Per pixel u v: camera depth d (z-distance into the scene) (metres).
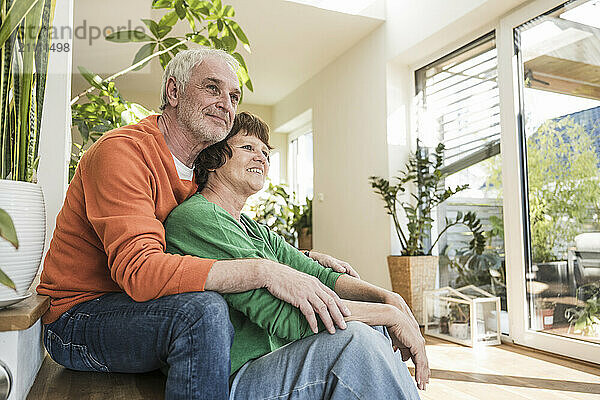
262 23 4.00
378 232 4.11
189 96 1.22
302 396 0.97
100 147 1.09
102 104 2.49
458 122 3.60
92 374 1.12
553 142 2.76
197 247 1.11
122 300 1.04
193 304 0.93
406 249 3.64
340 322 1.02
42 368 1.17
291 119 5.95
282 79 5.45
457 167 3.60
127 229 0.98
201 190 1.33
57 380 1.08
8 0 0.89
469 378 2.26
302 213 5.65
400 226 3.97
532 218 2.91
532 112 2.91
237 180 1.30
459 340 3.03
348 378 0.95
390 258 3.64
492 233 3.26
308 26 4.09
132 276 0.96
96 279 1.11
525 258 2.94
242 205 1.36
